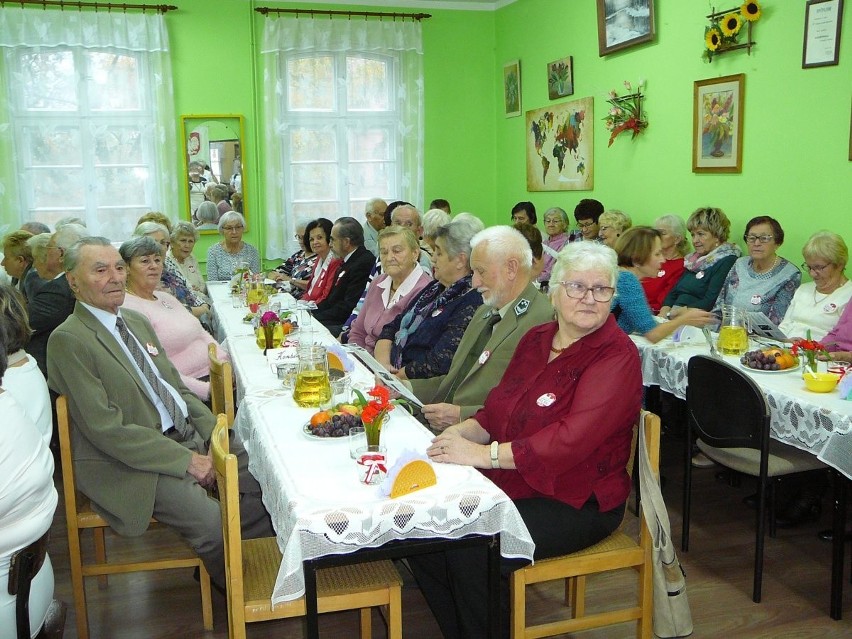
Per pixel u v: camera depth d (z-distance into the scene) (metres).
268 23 6.73
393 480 1.63
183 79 6.70
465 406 2.35
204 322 4.93
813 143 4.07
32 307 3.51
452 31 7.34
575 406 1.92
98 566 2.36
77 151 6.61
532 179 7.02
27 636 1.59
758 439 2.50
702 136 4.83
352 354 2.91
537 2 6.66
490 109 7.59
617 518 2.04
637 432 2.03
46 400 2.11
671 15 5.03
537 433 1.90
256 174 7.01
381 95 7.24
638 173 5.54
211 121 6.82
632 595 2.64
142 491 2.28
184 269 5.53
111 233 6.76
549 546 1.94
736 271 4.18
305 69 7.00
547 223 6.21
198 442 2.65
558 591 2.67
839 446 2.33
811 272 3.65
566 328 2.04
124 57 6.56
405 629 2.47
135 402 2.39
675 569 2.06
